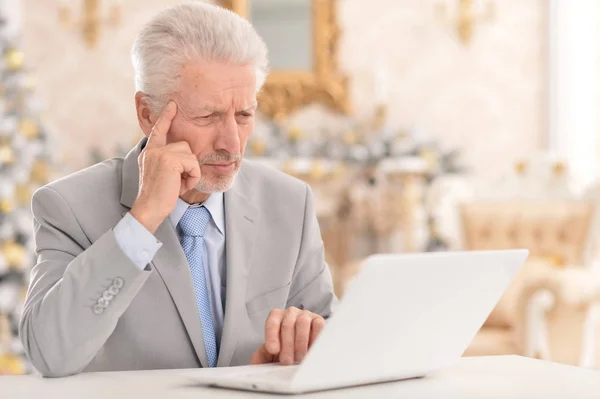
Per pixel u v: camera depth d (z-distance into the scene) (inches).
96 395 50.3
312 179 274.4
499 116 291.7
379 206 277.6
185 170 62.6
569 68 281.3
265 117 281.9
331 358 49.1
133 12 278.5
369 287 47.3
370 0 288.5
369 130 286.0
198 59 65.7
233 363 70.2
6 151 193.0
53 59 275.0
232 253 71.8
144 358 68.2
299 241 76.2
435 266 49.9
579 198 198.4
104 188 71.2
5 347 186.5
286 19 281.7
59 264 66.1
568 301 153.1
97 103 276.5
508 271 54.6
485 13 291.3
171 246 69.2
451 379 54.9
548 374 56.9
